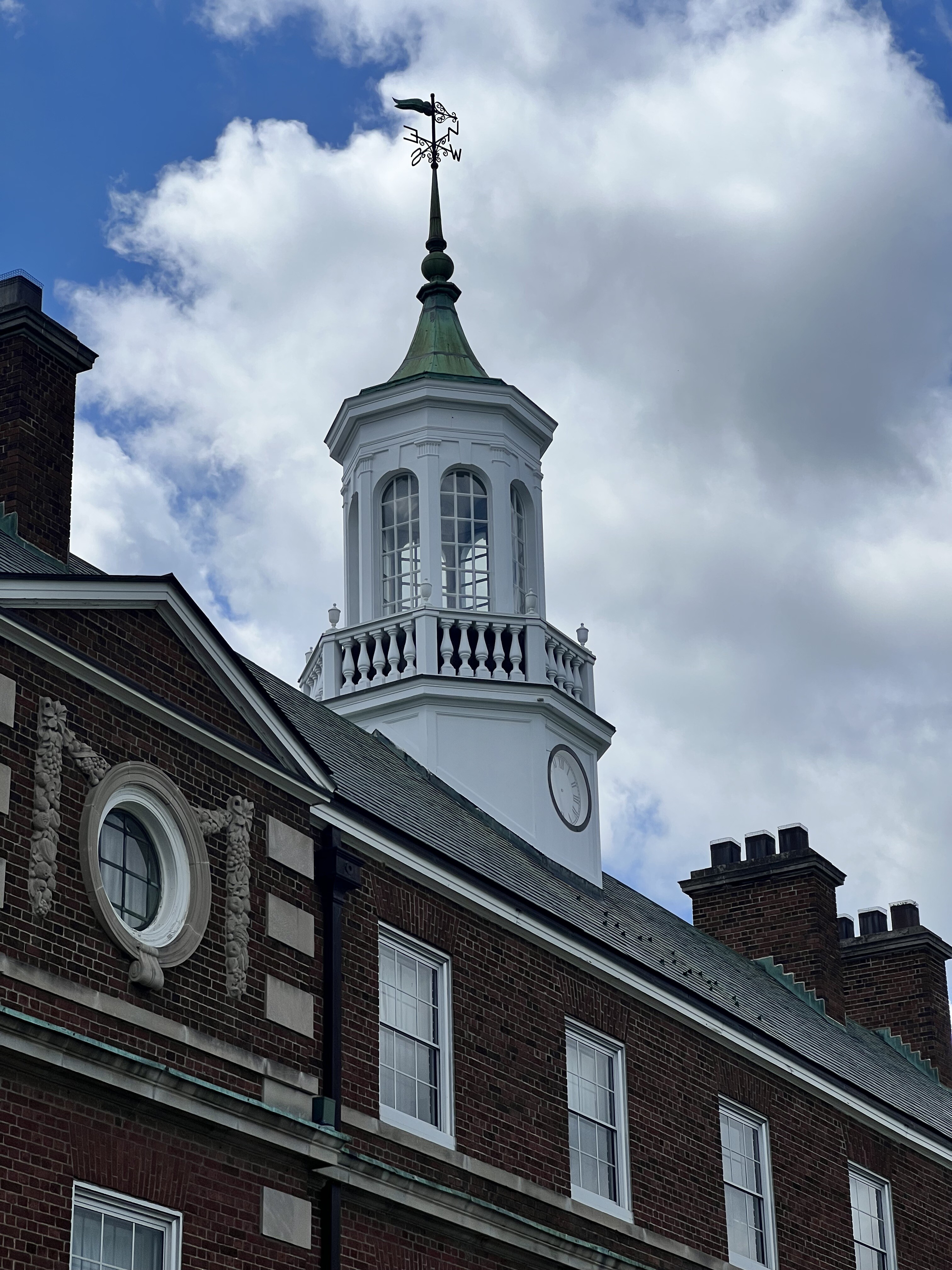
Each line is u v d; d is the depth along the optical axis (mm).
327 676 30781
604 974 23750
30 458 23297
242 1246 17219
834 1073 28297
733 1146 25828
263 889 18781
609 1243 22516
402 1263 19203
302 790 19500
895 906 42281
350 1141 18891
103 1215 16188
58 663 17109
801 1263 26203
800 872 38688
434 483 31531
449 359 33000
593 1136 23016
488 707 30047
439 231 34656
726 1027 25875
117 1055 16188
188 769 18266
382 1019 20172
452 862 21484
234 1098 17234
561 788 30484
